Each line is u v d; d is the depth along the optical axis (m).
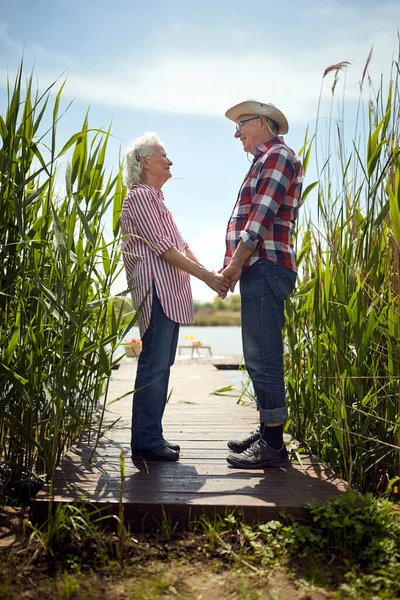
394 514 2.13
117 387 5.27
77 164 2.63
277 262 2.57
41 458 2.52
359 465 2.63
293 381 3.21
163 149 2.79
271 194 2.49
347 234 2.76
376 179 2.55
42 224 2.53
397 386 2.51
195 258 2.94
